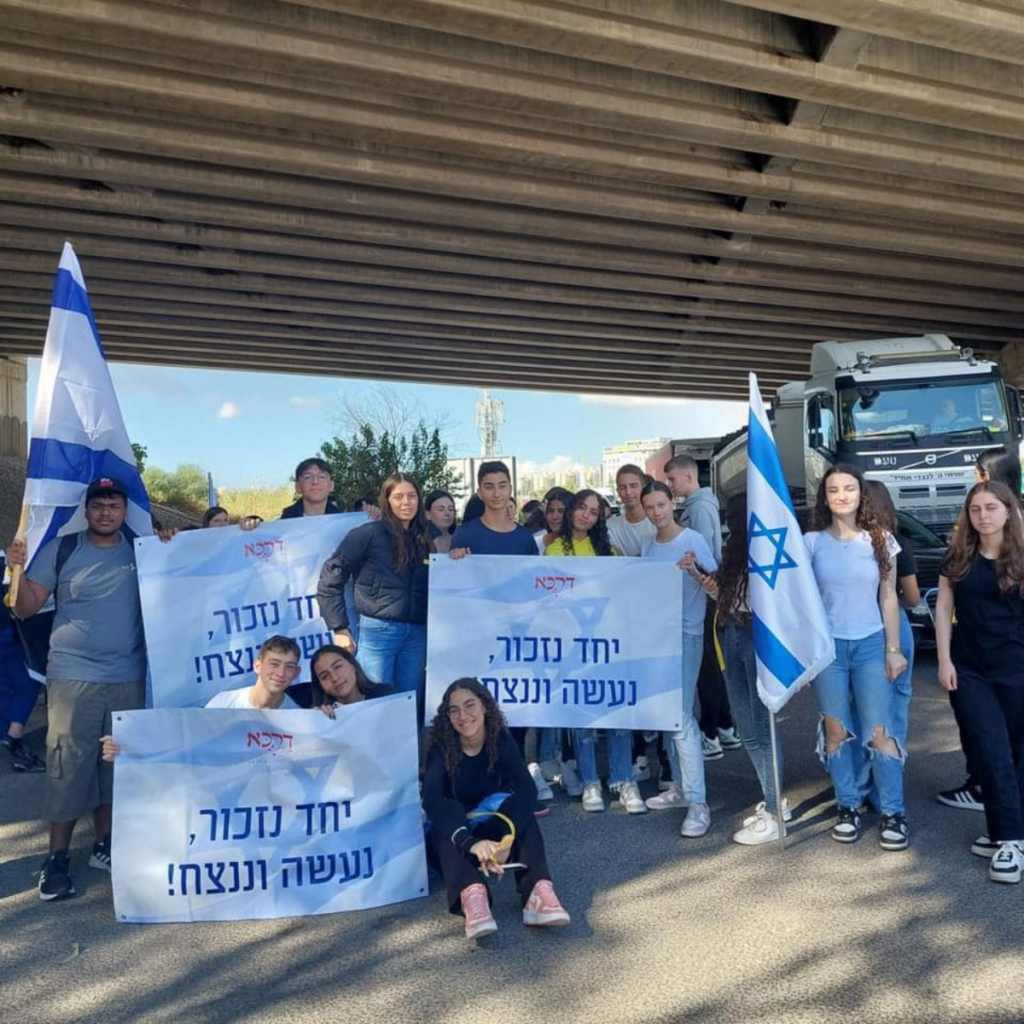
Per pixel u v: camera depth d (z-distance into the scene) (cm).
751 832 521
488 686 585
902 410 1557
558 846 527
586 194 1808
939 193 1886
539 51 1361
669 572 581
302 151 1596
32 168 1627
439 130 1506
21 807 616
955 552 488
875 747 510
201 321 2794
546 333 2953
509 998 365
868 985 367
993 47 1301
